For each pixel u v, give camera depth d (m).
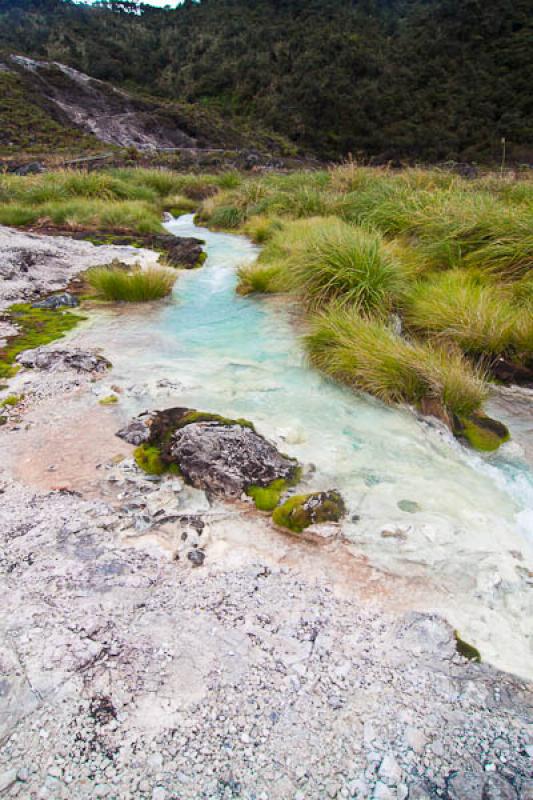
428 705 1.83
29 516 2.69
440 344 4.68
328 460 3.24
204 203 13.55
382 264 5.55
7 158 23.89
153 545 2.54
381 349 4.26
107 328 5.52
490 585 2.33
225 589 2.30
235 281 7.34
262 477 3.00
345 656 2.00
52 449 3.31
